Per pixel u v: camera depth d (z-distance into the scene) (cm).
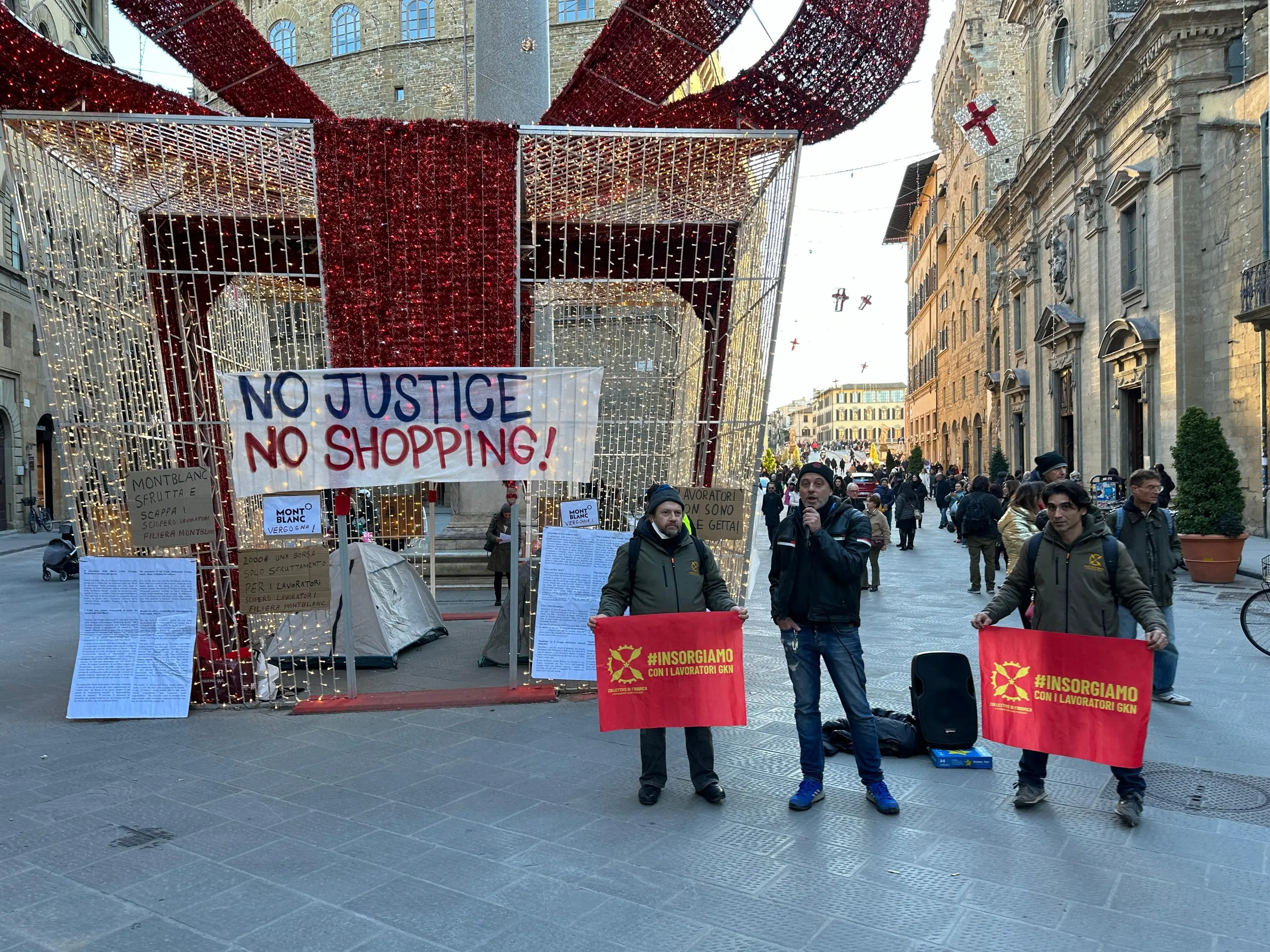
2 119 606
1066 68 2778
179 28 738
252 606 646
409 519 1336
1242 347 1809
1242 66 1923
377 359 664
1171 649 636
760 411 707
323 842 411
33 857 398
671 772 511
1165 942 321
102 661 635
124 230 680
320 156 638
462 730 590
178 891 364
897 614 1055
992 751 544
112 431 671
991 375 3722
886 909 346
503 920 339
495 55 1027
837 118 656
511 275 668
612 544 673
